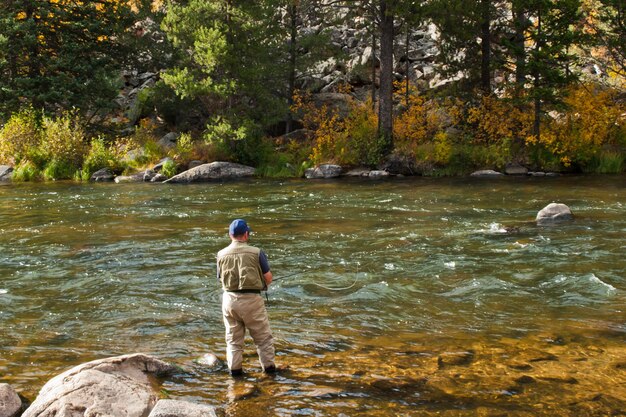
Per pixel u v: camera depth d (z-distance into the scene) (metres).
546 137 24.55
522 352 5.97
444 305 7.71
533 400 4.82
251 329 5.53
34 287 8.72
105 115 31.36
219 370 5.62
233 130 25.88
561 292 8.18
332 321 7.12
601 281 8.54
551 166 24.73
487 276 8.97
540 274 9.06
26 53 28.84
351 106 29.33
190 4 25.92
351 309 7.58
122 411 4.45
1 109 28.28
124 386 4.79
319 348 6.20
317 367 5.64
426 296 8.09
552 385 5.12
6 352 6.18
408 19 25.33
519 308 7.55
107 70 30.41
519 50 24.45
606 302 7.73
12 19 27.48
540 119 25.84
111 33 30.44
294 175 25.75
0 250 11.23
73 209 16.38
